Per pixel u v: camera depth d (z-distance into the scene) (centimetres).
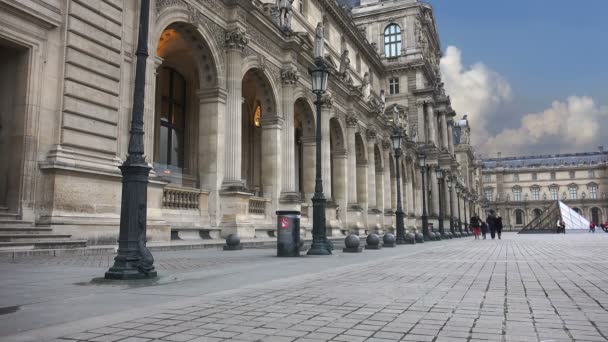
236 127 2420
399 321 538
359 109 4566
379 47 7219
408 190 6178
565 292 766
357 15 7381
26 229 1346
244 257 1514
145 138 1825
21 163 1421
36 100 1462
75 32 1559
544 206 17112
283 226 1585
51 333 474
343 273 1054
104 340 449
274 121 2959
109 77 1675
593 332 485
